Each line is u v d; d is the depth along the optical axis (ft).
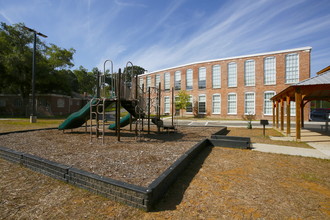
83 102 131.44
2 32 84.64
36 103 100.78
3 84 91.50
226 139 25.04
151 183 9.65
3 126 43.34
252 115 75.20
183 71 99.91
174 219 7.91
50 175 12.67
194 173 13.74
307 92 26.86
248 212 8.54
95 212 8.40
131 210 8.59
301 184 11.82
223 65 85.15
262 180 12.44
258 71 76.33
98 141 23.66
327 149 21.79
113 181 9.78
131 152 17.56
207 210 8.68
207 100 90.07
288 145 24.40
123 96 26.71
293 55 70.03
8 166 14.78
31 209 8.60
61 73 104.58
